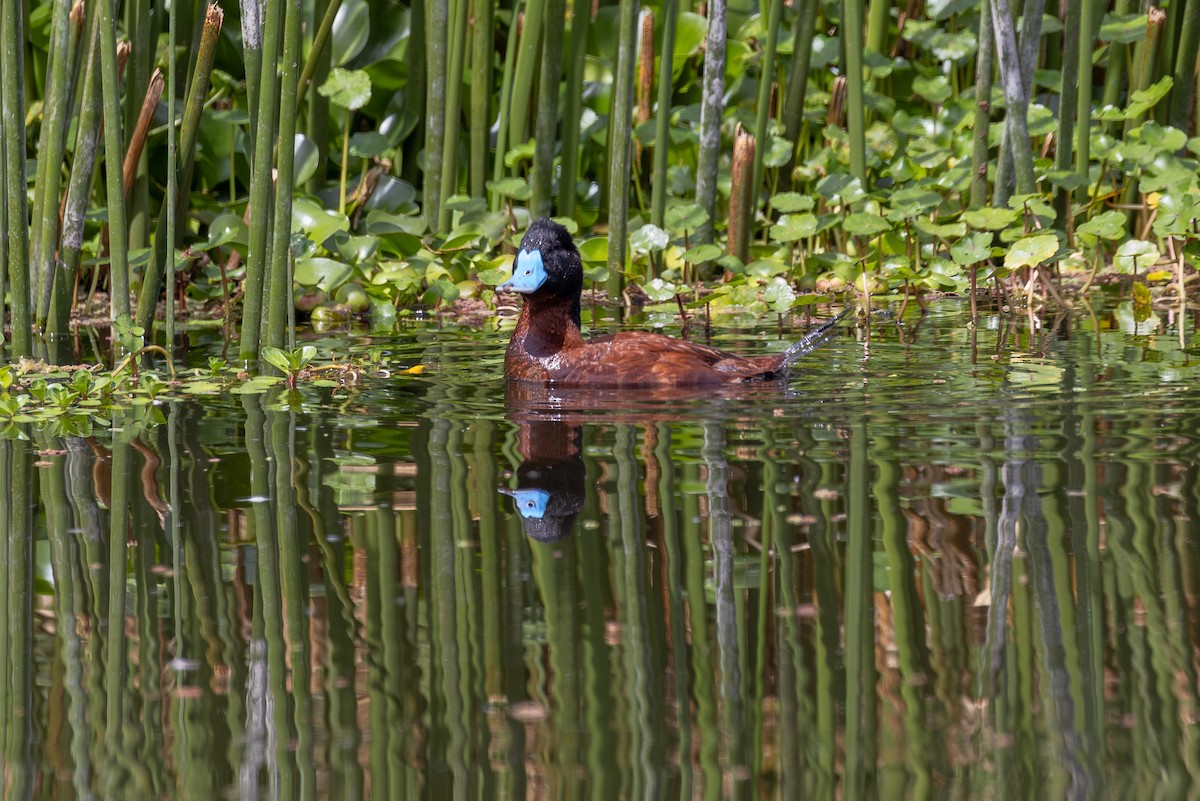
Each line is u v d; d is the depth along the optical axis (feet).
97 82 43.65
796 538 22.68
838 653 18.69
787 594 20.49
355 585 21.24
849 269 50.26
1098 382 34.53
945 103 60.90
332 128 61.41
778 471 26.68
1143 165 53.16
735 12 66.90
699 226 52.37
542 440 29.94
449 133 56.08
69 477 27.50
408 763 16.05
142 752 16.56
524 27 55.98
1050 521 23.04
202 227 55.77
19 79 40.45
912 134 62.85
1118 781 15.37
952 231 47.78
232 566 22.15
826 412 32.01
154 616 20.39
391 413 33.30
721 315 49.85
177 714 17.48
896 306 49.80
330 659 18.76
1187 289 50.42
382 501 25.34
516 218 58.95
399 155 61.87
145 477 27.40
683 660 18.54
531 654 18.71
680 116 63.57
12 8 39.70
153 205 57.47
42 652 19.29
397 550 22.65
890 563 21.48
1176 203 44.88
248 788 15.58
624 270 52.80
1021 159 48.96
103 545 23.30
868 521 23.41
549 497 25.34
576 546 22.65
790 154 58.34
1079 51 51.31
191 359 42.01
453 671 18.35
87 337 45.98
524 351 38.14
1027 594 20.16
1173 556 21.26
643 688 17.87
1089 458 26.86
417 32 59.11
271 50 38.27
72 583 21.67
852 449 28.27
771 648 18.80
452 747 16.38
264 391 36.52
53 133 43.62
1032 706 17.06
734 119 61.41
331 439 30.45
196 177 59.06
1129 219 58.44
